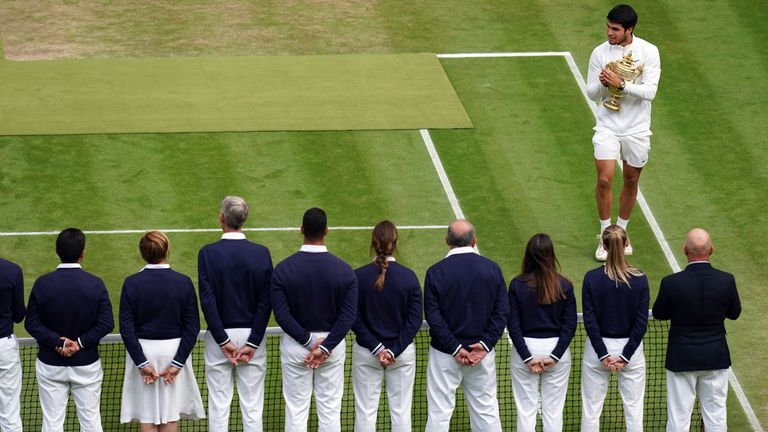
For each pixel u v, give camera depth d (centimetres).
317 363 3969
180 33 8038
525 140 6862
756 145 6825
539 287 4019
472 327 4006
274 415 4666
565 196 6344
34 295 3972
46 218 6038
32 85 7344
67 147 6675
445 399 4097
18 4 8362
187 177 6431
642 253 5878
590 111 7162
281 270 3938
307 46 7900
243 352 4041
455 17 8225
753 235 6025
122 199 6216
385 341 4019
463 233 3997
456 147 6781
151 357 4019
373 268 3997
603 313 4088
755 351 5122
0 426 4159
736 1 8394
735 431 4612
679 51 7794
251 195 6278
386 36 8012
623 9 5356
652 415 4722
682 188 6425
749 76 7538
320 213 3956
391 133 6900
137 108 7112
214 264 3994
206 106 7156
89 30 8056
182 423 4650
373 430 4138
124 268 5653
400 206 6222
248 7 8375
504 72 7575
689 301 4075
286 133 6875
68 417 4669
